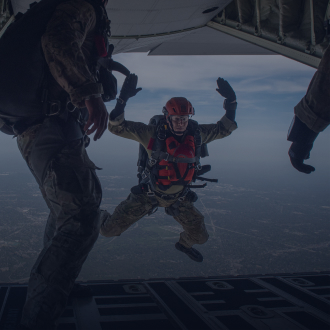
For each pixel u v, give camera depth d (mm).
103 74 1559
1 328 1634
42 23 1192
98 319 1831
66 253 1324
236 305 2127
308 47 3537
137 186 2527
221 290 2408
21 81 1224
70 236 1356
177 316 1919
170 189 2469
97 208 1473
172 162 2375
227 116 2574
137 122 2482
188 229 2676
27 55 1198
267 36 4047
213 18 4773
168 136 2422
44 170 1377
